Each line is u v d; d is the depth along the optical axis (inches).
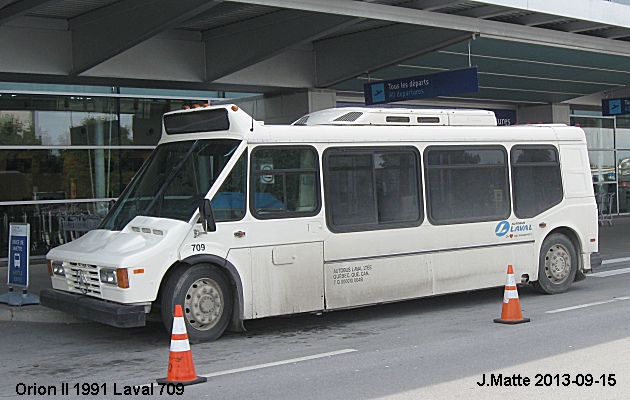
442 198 443.8
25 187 682.2
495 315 433.7
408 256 427.8
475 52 681.0
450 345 352.5
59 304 382.9
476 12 589.0
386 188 423.5
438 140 444.8
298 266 391.9
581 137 511.2
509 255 469.7
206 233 366.6
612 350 330.3
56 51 596.4
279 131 391.2
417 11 562.3
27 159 682.8
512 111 1021.2
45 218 691.4
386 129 427.5
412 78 658.2
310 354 342.0
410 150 434.0
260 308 380.2
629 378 285.7
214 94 772.0
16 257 478.6
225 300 375.9
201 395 276.1
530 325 395.5
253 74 687.1
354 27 653.3
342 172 409.7
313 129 403.2
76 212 705.0
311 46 720.3
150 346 375.6
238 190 376.5
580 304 456.1
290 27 593.0
